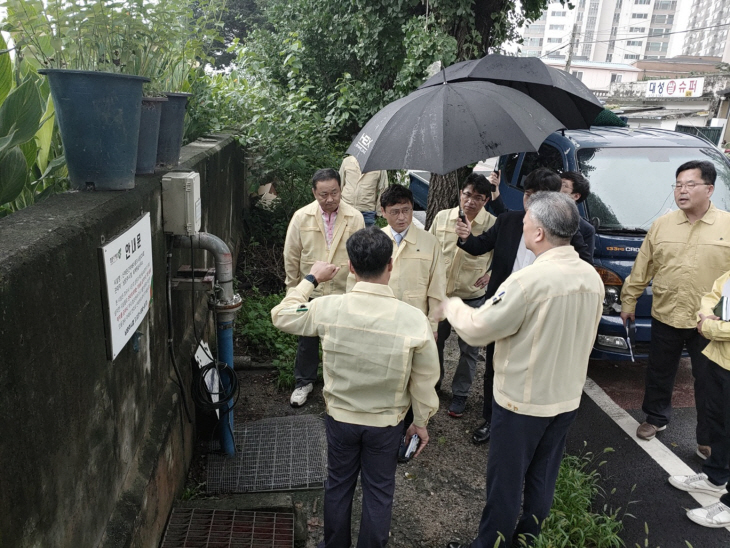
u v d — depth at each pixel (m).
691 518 3.10
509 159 6.65
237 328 5.33
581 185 3.63
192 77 4.84
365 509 2.51
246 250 7.15
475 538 2.92
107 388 1.98
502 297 2.38
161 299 2.85
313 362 4.16
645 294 4.44
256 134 6.44
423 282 3.36
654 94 37.50
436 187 6.56
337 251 3.88
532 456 2.55
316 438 3.70
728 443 3.12
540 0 7.45
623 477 3.51
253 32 10.13
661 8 127.50
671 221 3.60
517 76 3.47
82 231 1.71
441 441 3.79
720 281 3.08
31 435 1.35
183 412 3.22
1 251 1.34
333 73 9.68
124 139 2.23
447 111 2.72
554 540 2.73
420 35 5.92
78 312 1.67
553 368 2.41
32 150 2.29
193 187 2.80
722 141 27.30
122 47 2.44
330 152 7.46
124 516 2.09
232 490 3.22
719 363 3.03
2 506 1.20
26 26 2.14
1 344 1.19
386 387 2.37
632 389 4.66
